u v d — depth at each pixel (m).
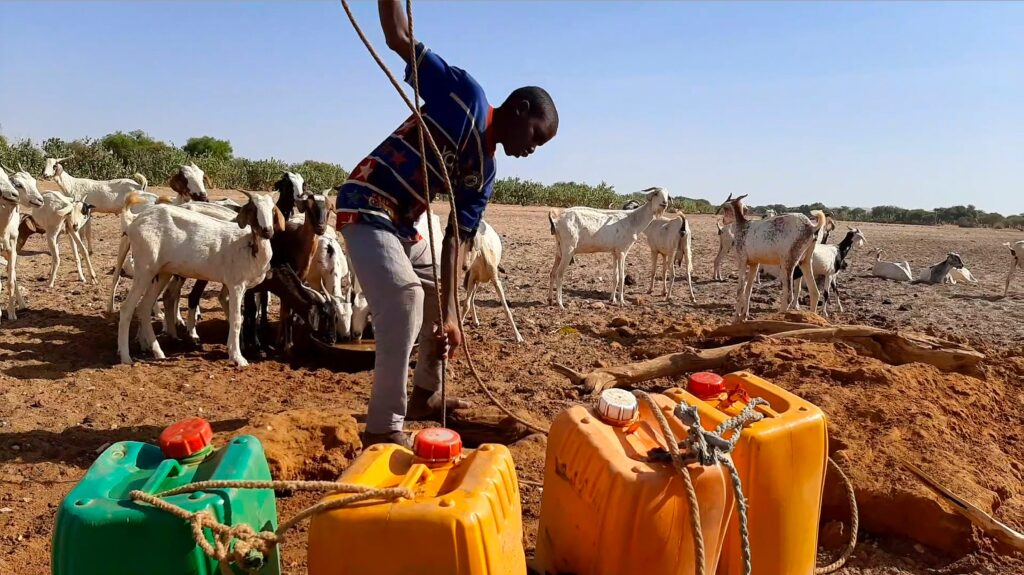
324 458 4.69
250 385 6.79
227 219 9.23
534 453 4.88
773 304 13.41
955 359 6.66
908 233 37.75
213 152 53.66
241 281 7.44
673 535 2.39
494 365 7.63
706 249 23.36
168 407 6.00
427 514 1.97
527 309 11.62
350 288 9.57
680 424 2.72
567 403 6.21
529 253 19.28
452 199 3.48
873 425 4.94
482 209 3.88
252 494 2.31
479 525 2.00
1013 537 3.48
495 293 13.19
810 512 2.80
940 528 3.81
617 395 2.71
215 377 6.99
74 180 16.61
